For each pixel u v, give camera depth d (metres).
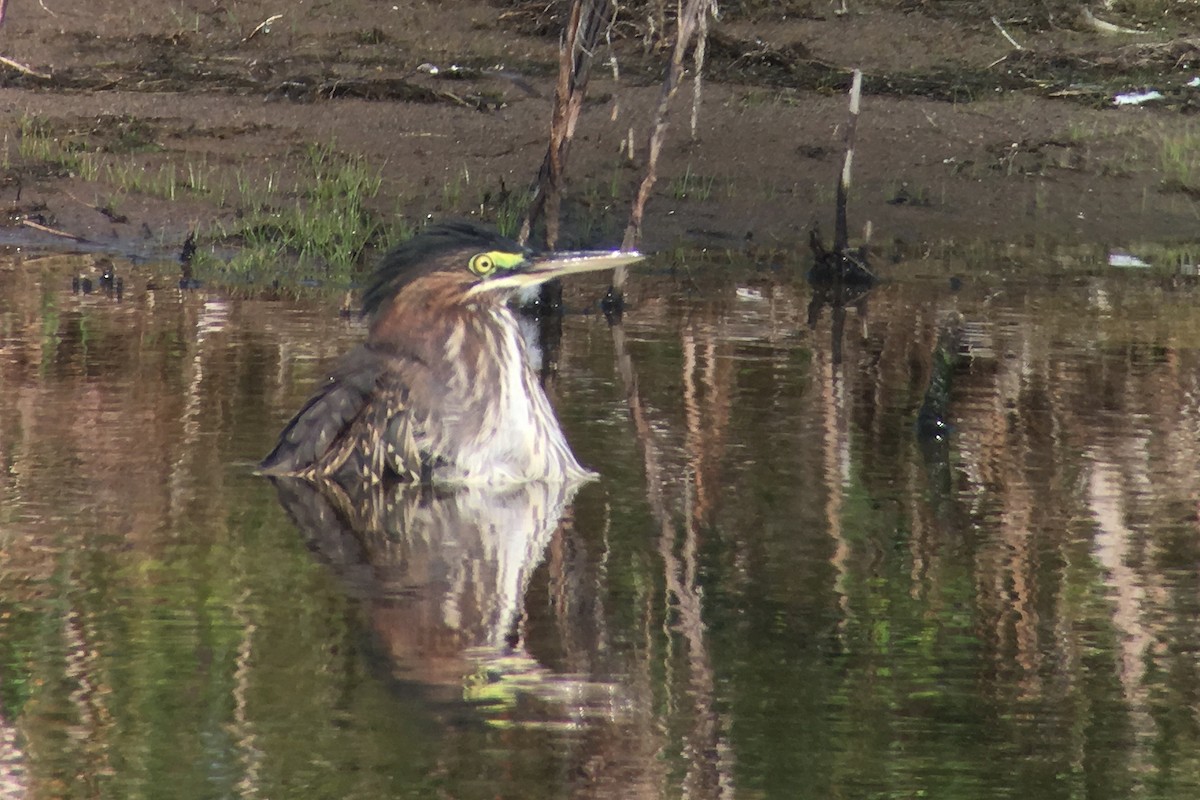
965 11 29.41
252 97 24.58
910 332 15.75
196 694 7.33
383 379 10.89
